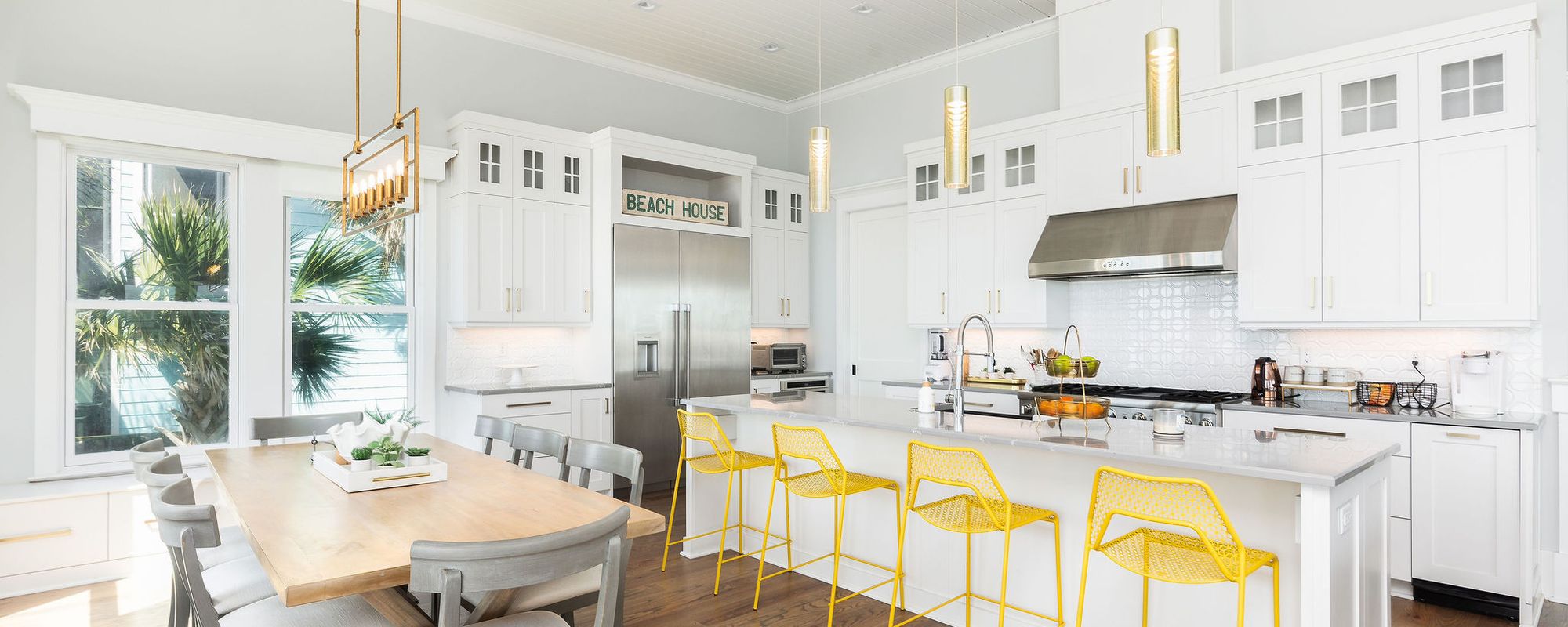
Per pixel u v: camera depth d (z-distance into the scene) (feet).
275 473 9.38
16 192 12.69
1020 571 10.05
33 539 11.53
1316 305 12.96
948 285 17.95
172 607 7.79
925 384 11.55
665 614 11.05
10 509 11.41
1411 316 12.08
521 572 5.67
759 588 11.69
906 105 20.44
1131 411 14.23
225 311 14.64
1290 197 13.25
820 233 22.44
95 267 13.46
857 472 11.93
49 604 11.13
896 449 11.38
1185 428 9.90
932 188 18.38
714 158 19.77
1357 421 11.93
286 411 15.31
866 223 21.24
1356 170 12.60
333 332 15.89
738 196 20.52
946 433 9.75
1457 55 11.74
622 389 17.87
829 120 22.35
